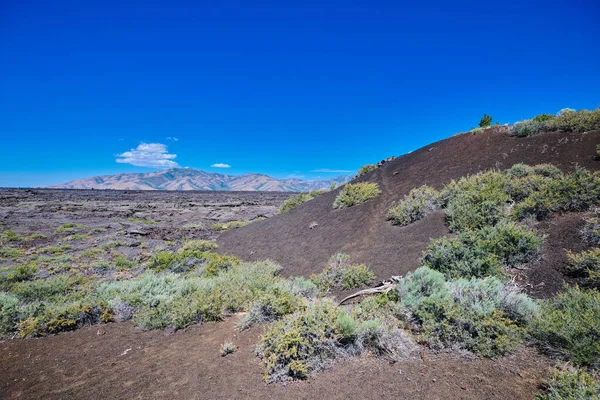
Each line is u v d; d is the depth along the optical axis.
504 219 7.56
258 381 4.15
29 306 7.25
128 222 27.30
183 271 11.98
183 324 6.54
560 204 7.29
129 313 7.36
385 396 3.54
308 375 4.11
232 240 17.58
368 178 18.84
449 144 17.09
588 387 2.96
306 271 10.07
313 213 16.64
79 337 6.34
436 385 3.62
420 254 7.96
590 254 5.29
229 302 7.31
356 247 10.29
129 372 4.80
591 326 3.70
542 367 3.70
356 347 4.48
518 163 10.91
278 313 6.45
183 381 4.39
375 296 6.35
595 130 10.84
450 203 9.45
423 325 4.65
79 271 12.41
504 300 4.71
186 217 31.70
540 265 6.02
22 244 17.83
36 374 4.90
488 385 3.51
